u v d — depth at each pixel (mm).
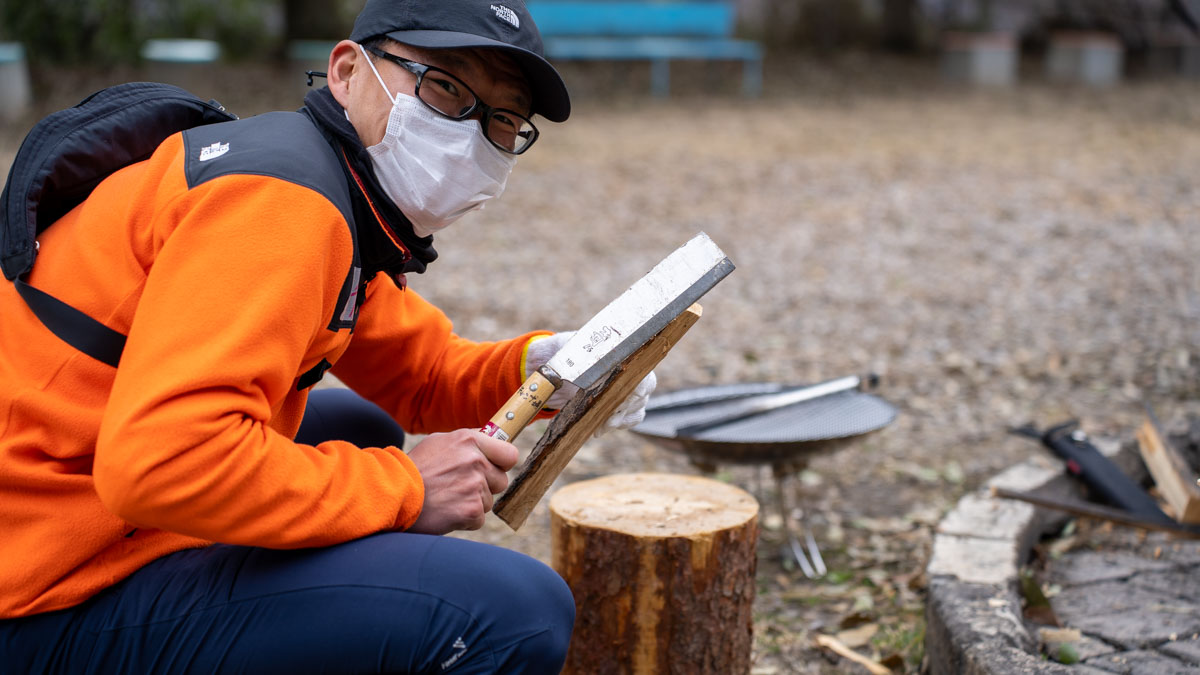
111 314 1537
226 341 1438
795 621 2957
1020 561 2854
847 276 6914
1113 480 3211
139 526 1479
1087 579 2963
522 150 1833
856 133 12086
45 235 1617
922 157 10570
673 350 5602
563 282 6766
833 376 5160
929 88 15945
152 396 1403
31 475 1514
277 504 1490
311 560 1586
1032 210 8406
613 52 14656
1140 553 3133
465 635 1575
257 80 13883
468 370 2148
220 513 1450
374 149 1712
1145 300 6156
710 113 13602
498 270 7023
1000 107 14180
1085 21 19359
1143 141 11281
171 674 1568
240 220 1484
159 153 1617
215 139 1602
